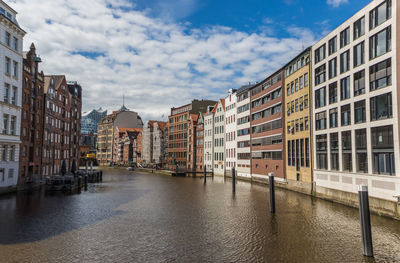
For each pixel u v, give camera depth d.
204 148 88.94
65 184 44.38
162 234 18.92
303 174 40.66
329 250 15.96
